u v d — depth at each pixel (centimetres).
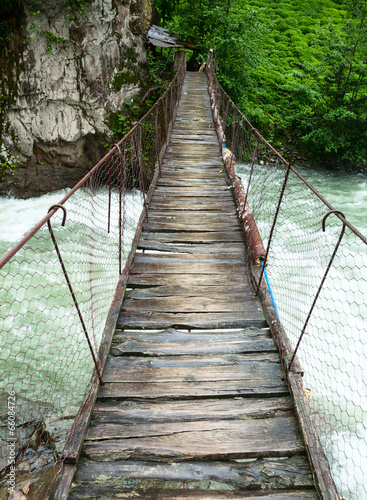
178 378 248
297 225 728
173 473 191
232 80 1370
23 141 1019
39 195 1070
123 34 1084
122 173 383
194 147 748
